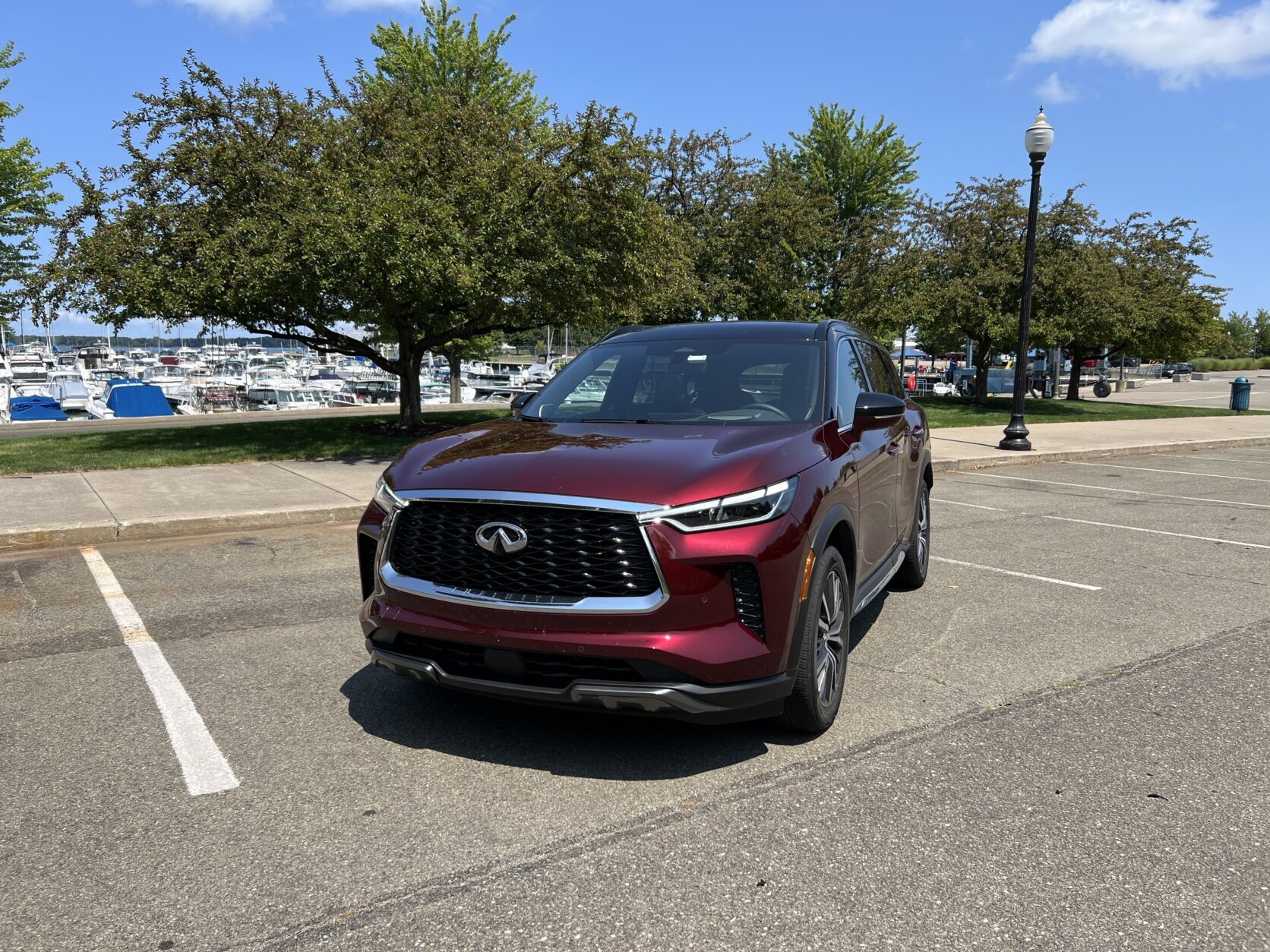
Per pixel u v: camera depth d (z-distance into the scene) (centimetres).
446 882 269
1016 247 2497
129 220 1298
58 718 395
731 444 365
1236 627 543
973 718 398
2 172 2023
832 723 389
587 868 276
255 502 895
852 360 512
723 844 290
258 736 375
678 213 2603
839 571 390
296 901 260
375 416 2212
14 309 2019
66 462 1174
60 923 249
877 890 265
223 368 7694
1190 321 2984
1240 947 239
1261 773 345
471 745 367
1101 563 725
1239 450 1786
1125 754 362
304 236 1209
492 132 1427
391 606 346
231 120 1363
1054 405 3017
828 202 3027
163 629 528
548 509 319
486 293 1354
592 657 312
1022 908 256
